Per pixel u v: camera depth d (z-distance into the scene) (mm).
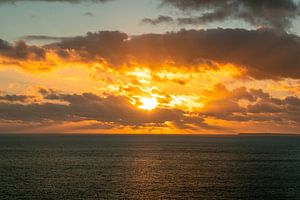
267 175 112312
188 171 121000
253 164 144250
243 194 82812
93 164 139375
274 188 89875
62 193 82500
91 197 79062
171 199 77750
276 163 148375
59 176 106750
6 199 76812
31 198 77688
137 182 97438
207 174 113938
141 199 77500
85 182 96625
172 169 126312
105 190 86312
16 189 86312
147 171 120188
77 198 77938
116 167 130750
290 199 78562
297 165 141250
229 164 144125
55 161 148625
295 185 94062
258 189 88562
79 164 138875
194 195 81500
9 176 105500
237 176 109750
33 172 114438
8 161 146750
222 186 92188
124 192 84125
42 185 91625
